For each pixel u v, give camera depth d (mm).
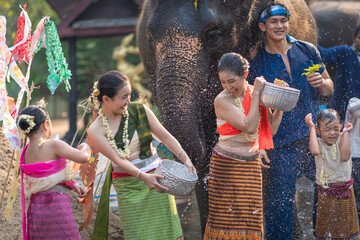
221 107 7156
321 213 8297
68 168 6637
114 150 6648
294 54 8508
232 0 8672
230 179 7176
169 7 8383
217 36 8516
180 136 7840
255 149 7250
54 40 7562
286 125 8211
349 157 8047
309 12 11109
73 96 20766
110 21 22219
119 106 6574
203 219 9148
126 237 6844
